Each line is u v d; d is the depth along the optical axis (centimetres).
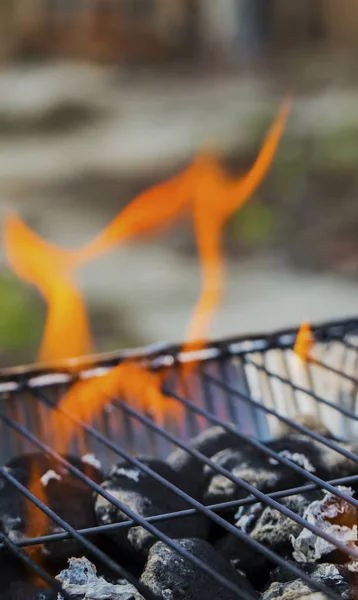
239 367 186
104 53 1167
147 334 485
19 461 152
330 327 183
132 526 122
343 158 743
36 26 1167
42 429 176
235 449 154
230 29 1183
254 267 616
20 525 136
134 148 883
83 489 146
